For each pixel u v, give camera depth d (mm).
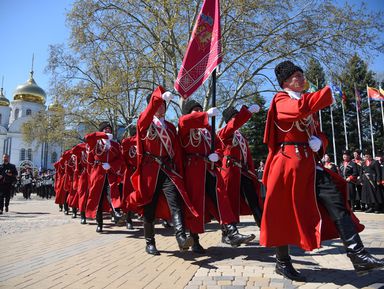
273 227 3613
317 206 3555
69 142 34250
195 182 5156
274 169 3699
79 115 28094
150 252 5273
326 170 3727
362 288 3496
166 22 19531
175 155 5289
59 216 11867
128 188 6602
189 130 5211
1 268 4543
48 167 65250
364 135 43062
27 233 7570
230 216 5078
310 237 3471
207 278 3982
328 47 20219
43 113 32594
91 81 26500
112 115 27547
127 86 20766
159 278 4023
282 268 3887
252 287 3617
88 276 4145
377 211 11914
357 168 12766
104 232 7652
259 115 36312
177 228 4801
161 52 20359
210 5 5398
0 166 13508
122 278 4039
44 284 3859
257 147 36469
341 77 21172
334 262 4543
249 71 21688
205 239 6508
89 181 8234
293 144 3674
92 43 21922
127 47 20844
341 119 39688
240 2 18641
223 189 5266
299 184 3568
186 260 4863
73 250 5648
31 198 29609
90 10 21312
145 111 4996
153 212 5238
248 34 20359
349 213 3537
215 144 5648
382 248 5180
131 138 6867
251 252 5277
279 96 3732
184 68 5270
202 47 5316
